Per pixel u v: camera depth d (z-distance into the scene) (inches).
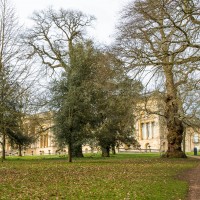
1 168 958.4
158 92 1022.4
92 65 1227.9
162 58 807.1
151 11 757.3
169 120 1391.5
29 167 1002.7
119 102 1022.4
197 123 1628.9
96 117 1245.7
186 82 851.4
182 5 737.6
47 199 468.4
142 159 1492.4
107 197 485.7
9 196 491.8
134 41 841.5
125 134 1797.5
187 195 520.4
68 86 1225.4
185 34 765.9
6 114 1189.1
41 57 1776.6
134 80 899.4
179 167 1013.2
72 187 580.1
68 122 1184.2
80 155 1798.7
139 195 501.4
